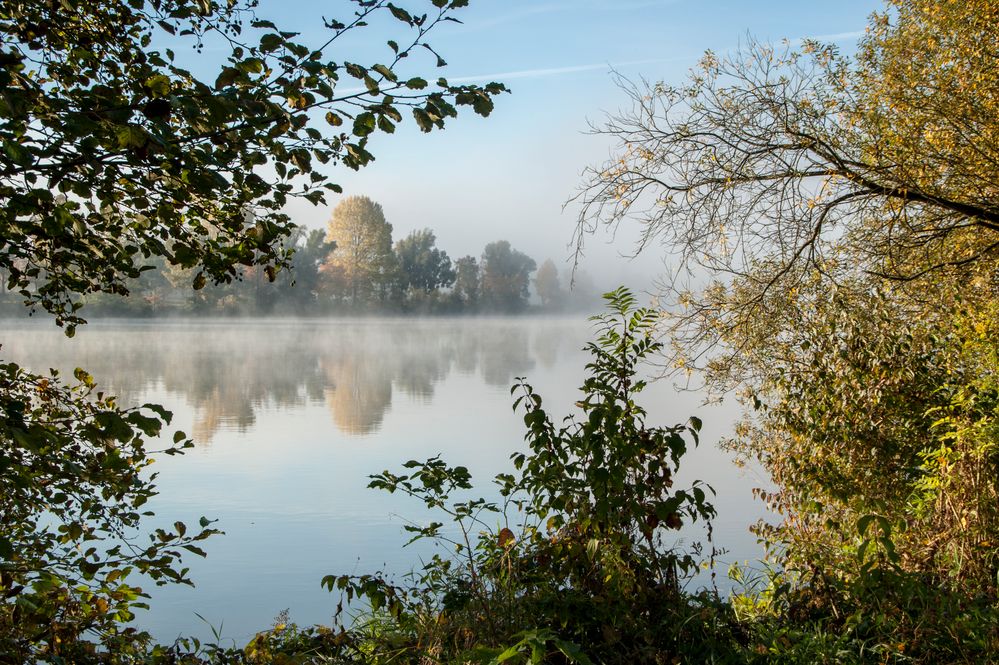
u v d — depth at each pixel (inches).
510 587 177.3
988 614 170.9
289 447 665.6
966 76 352.2
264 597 304.0
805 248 352.8
